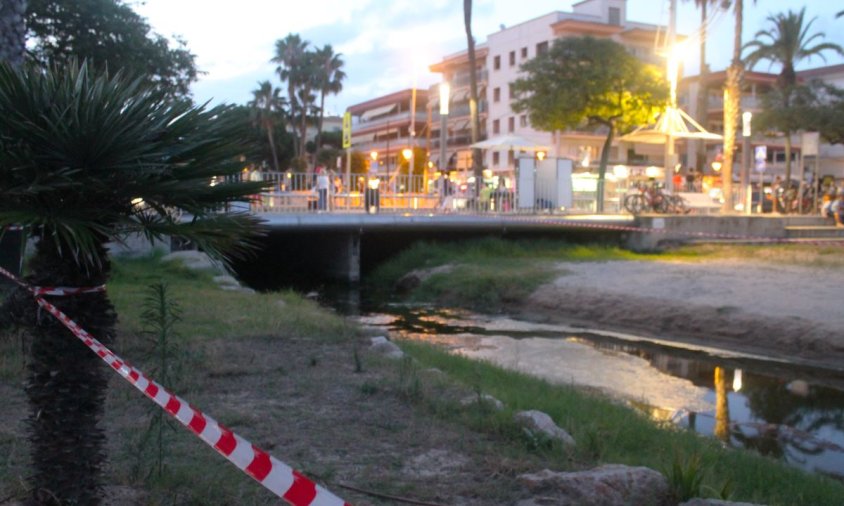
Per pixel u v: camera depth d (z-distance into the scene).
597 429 6.70
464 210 27.06
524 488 5.02
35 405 3.72
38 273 3.69
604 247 27.17
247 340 9.66
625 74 30.47
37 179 3.37
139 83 3.99
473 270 21.73
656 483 5.01
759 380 11.66
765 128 39.66
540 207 28.61
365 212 24.69
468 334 15.19
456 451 5.76
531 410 6.90
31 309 3.75
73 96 3.54
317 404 6.91
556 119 31.44
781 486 6.21
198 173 3.79
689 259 24.55
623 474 5.02
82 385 3.73
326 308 18.23
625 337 14.92
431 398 7.02
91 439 3.81
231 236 3.92
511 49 57.62
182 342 8.89
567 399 8.34
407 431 6.18
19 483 4.58
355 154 60.25
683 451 6.51
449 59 64.62
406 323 16.58
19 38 8.87
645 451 6.62
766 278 19.16
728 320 14.96
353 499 4.79
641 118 30.89
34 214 3.32
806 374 12.07
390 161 69.25
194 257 18.36
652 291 17.70
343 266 24.89
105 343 3.82
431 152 66.31
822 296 16.31
